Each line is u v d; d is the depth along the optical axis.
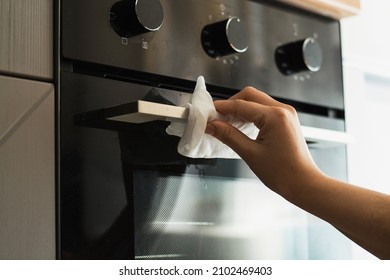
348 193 0.71
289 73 1.08
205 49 0.94
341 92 1.19
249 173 0.98
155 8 0.83
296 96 1.09
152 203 0.83
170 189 0.86
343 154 1.15
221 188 0.93
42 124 0.73
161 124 0.85
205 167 0.91
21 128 0.72
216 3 0.97
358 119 1.45
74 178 0.75
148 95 0.85
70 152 0.75
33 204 0.72
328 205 0.71
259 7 1.05
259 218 0.98
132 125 0.82
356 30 1.46
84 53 0.78
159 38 0.88
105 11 0.81
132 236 0.81
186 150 0.79
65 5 0.77
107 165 0.79
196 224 0.89
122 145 0.81
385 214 0.68
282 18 1.09
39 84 0.74
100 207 0.78
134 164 0.82
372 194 0.70
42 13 0.75
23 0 0.74
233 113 0.81
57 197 0.74
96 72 0.82
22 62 0.73
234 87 0.98
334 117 1.18
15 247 0.70
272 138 0.76
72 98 0.76
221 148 0.83
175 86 0.91
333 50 1.19
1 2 0.72
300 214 1.05
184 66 0.91
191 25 0.93
